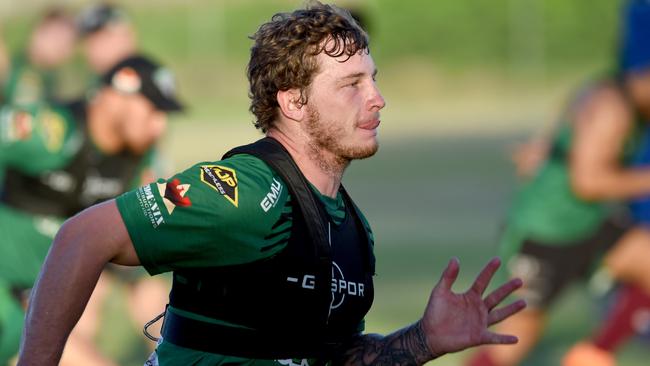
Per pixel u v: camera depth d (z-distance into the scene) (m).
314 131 11.04
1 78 37.75
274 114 11.21
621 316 22.36
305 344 11.00
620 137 21.89
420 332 12.06
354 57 11.01
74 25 38.41
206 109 111.19
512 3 130.12
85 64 50.94
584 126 21.98
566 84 123.38
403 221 45.19
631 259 22.17
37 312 10.37
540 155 23.52
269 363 10.88
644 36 22.03
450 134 86.69
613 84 22.08
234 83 119.75
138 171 21.28
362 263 11.59
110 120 20.59
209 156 70.44
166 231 10.35
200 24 126.25
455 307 12.03
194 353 10.86
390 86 126.62
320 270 10.81
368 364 12.05
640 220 22.41
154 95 20.88
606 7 128.50
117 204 10.48
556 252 22.33
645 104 21.86
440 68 129.00
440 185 57.09
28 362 10.38
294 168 10.91
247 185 10.52
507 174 60.53
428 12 130.62
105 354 24.98
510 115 100.94
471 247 38.44
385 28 131.25
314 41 10.89
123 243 10.39
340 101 10.96
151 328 24.44
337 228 11.27
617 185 21.95
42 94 38.16
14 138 20.02
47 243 20.39
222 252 10.49
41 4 101.81
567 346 26.22
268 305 10.73
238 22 126.38
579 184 21.94
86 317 22.36
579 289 32.50
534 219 22.44
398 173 63.19
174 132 90.81
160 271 10.63
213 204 10.37
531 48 129.50
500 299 12.06
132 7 127.88
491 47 130.00
